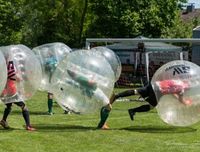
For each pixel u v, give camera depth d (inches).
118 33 1702.8
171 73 474.0
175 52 1295.5
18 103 466.0
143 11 1704.0
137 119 576.4
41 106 707.4
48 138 431.8
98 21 1733.5
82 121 550.6
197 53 1414.9
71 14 2085.4
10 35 2005.4
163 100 470.9
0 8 1939.0
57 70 476.4
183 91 462.6
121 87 1203.2
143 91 485.7
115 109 693.3
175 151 392.8
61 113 627.5
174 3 1756.9
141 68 1328.7
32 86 464.4
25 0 2170.3
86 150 387.9
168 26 1764.3
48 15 2138.3
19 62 455.8
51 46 659.4
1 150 379.9
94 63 472.1
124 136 453.1
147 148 400.8
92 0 1803.6
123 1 1690.5
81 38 2007.9
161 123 544.4
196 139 449.4
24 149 385.4
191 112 467.5
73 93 466.6
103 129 491.2
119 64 792.9
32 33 2214.6
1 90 433.1
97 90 466.6
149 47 1257.4
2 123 476.4
